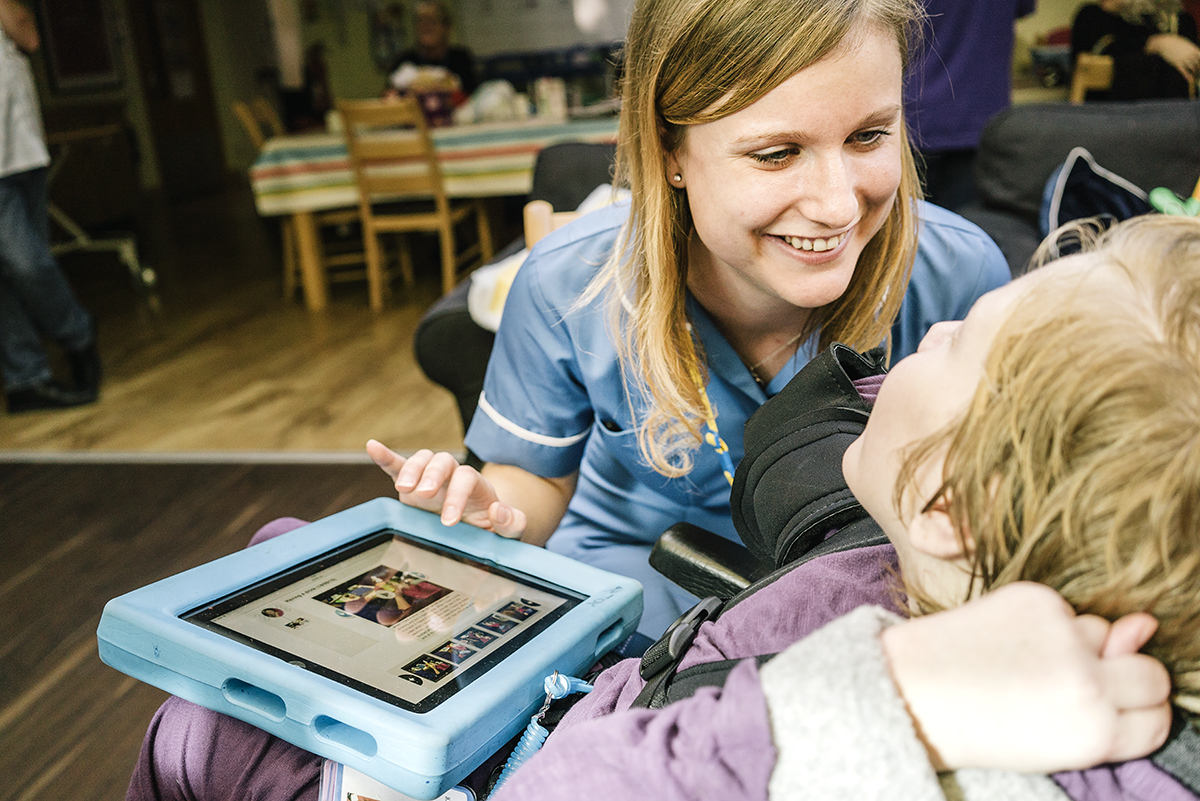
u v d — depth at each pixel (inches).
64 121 262.5
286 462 100.2
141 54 308.2
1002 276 39.7
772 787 15.0
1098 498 14.1
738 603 23.0
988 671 14.6
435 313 74.9
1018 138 73.9
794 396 26.4
